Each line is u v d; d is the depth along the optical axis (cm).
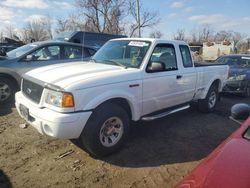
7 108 712
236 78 949
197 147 502
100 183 379
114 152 462
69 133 396
